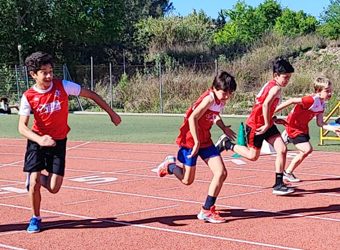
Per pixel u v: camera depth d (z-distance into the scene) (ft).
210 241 22.68
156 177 38.47
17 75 121.60
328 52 138.00
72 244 22.63
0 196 32.78
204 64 128.47
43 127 24.11
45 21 140.36
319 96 32.96
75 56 148.25
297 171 39.88
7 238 23.68
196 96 111.96
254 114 30.68
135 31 167.02
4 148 58.44
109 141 62.85
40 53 23.85
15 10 136.56
